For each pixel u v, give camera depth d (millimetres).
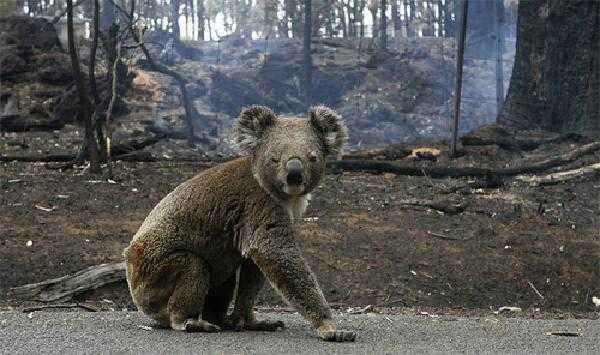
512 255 14977
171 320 7609
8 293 12391
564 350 7039
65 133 25531
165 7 46875
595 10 24562
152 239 7594
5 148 22688
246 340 7160
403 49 42750
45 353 6492
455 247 15203
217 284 7820
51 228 15195
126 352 6512
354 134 33906
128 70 30359
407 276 13820
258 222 7316
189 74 36344
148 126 27203
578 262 14844
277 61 39375
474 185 19453
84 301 12141
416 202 17547
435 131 34250
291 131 7332
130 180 18609
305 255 14305
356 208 17141
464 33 22109
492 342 7441
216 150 26781
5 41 29875
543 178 19719
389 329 8211
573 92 24750
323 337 7188
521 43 25859
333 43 44219
